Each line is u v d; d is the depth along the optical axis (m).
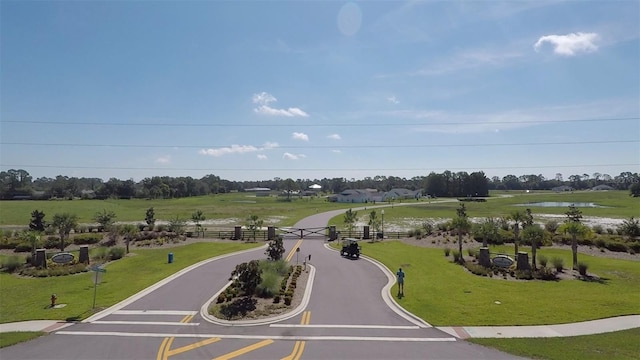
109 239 46.97
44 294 26.22
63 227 43.94
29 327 19.77
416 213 92.31
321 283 27.86
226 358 15.91
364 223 73.00
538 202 129.88
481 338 17.78
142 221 76.81
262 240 49.88
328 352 16.41
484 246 39.50
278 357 15.95
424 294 24.84
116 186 159.00
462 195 173.50
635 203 118.06
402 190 175.12
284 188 199.62
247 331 18.98
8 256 39.59
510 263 31.61
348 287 26.77
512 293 24.95
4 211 94.25
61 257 36.09
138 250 42.84
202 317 21.11
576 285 26.92
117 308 22.77
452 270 31.58
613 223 66.81
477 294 24.77
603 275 29.77
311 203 137.50
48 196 150.75
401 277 24.62
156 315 21.47
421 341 17.53
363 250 41.94
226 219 82.62
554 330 18.67
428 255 38.06
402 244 45.62
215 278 29.53
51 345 17.38
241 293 24.70
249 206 120.50
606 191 198.62
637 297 23.80
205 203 135.25
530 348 16.55
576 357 15.58
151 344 17.44
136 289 26.64
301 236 52.75
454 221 36.50
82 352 16.58
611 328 18.83
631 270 31.02
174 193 175.88
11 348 17.03
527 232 31.47
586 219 73.94
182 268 33.09
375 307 22.52
